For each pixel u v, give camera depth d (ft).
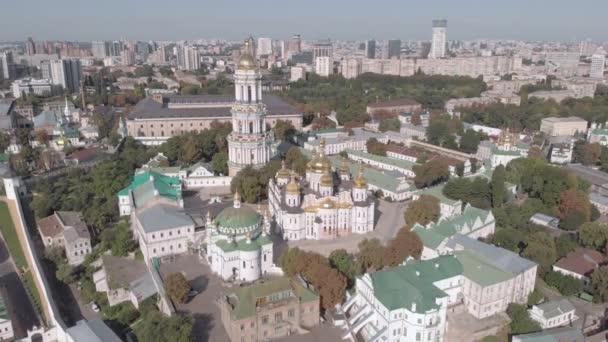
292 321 523.29
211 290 593.01
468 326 543.80
